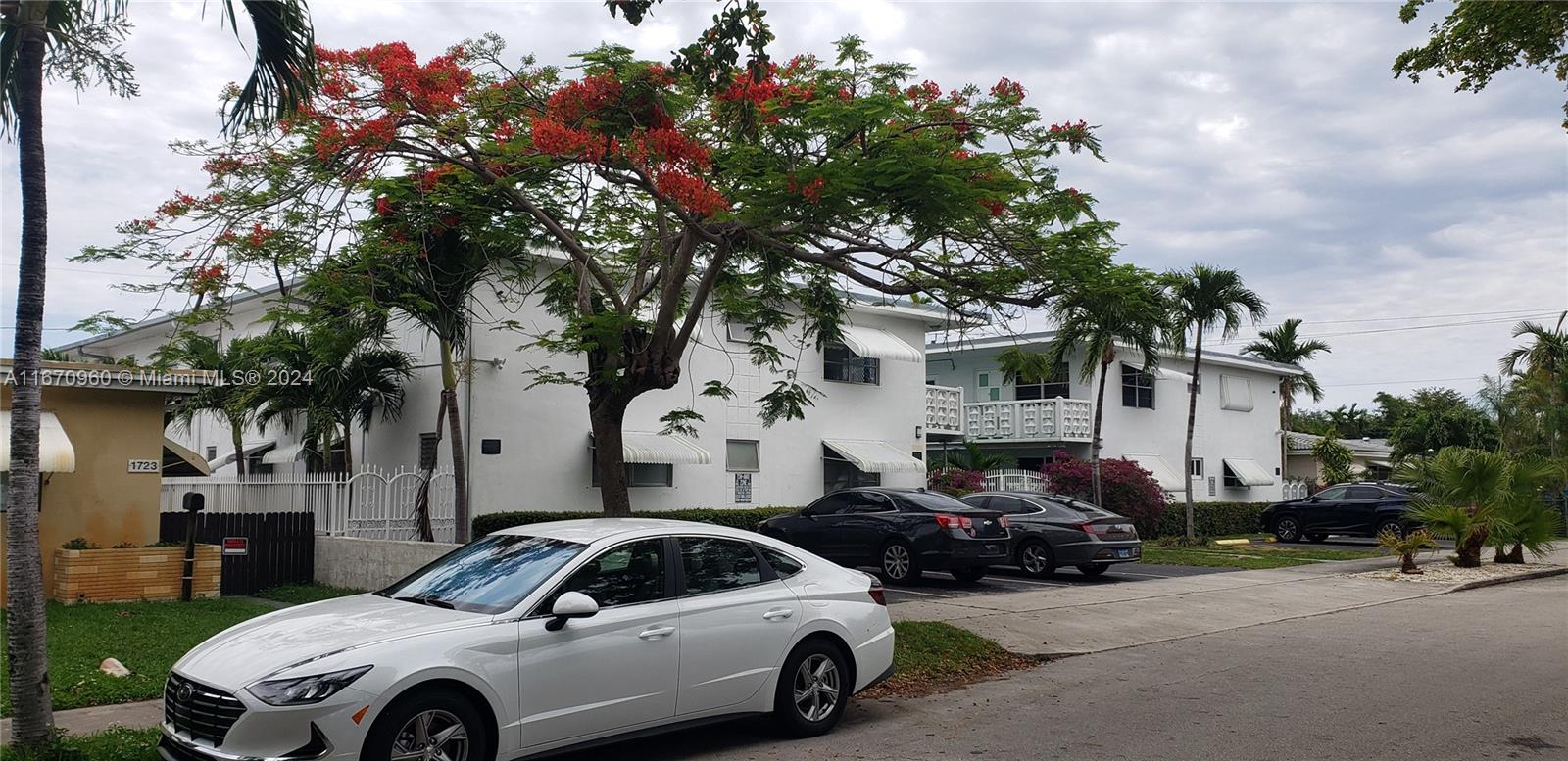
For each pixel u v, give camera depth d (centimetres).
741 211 1065
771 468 2320
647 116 1067
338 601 702
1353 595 1691
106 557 1311
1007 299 1221
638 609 674
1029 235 1195
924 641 1066
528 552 700
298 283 1388
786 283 1514
